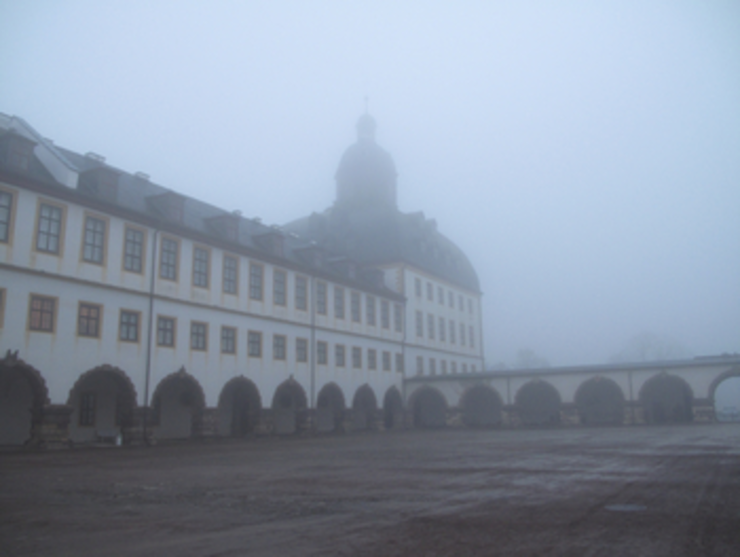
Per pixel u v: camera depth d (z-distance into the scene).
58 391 26.06
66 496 10.23
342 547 6.16
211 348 34.16
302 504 8.97
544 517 7.52
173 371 31.53
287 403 42.44
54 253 26.73
